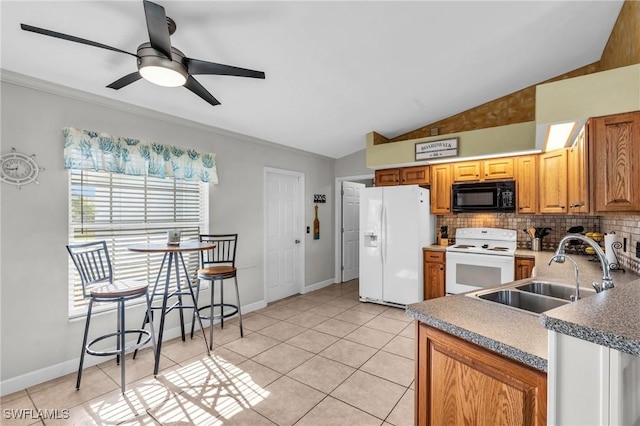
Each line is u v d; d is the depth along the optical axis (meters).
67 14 1.72
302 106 3.26
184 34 1.98
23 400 2.10
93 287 2.63
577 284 1.54
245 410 2.00
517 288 1.91
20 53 2.02
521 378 1.01
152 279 3.06
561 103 2.04
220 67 1.86
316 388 2.25
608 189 1.88
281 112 3.35
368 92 3.14
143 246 2.59
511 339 1.08
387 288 4.18
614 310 0.87
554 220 3.73
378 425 1.86
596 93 1.94
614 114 1.88
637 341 0.66
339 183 5.54
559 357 0.81
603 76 1.92
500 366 1.08
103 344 2.67
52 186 2.40
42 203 2.35
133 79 1.90
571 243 3.58
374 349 2.88
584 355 0.76
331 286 5.36
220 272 2.97
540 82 3.45
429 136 4.28
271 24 1.98
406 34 2.28
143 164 2.91
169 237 2.71
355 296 4.71
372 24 2.12
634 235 2.17
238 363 2.62
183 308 2.97
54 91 2.39
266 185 4.27
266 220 4.25
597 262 2.80
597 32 2.63
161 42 1.52
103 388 2.25
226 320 3.66
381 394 2.17
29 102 2.29
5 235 2.20
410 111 3.78
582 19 2.41
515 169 3.60
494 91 3.55
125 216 2.87
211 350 2.86
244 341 3.06
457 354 1.23
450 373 1.26
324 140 4.44
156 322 3.05
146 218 3.01
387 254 4.18
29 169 2.29
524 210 3.54
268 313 3.92
